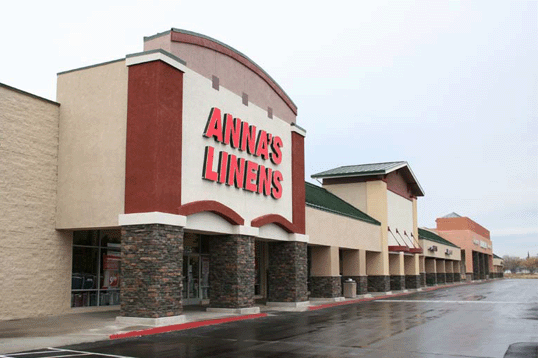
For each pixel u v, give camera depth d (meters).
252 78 25.23
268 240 27.08
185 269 26.59
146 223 18.03
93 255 22.19
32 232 19.50
